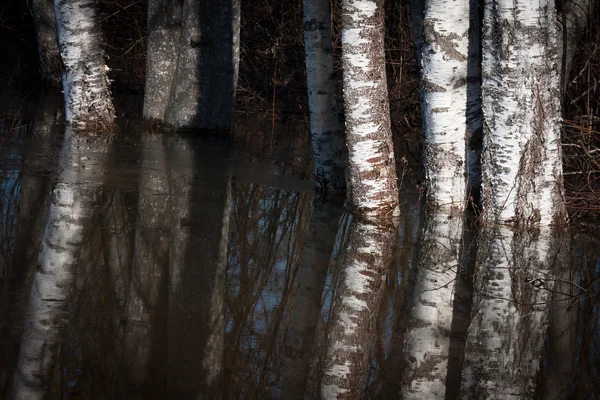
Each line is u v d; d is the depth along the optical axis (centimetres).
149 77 1334
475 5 868
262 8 1834
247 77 1777
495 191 818
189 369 430
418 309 563
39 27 1689
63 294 522
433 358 479
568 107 1168
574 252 738
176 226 723
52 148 1033
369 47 802
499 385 443
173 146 1158
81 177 876
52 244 626
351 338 503
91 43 1223
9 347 432
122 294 536
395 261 679
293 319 527
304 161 1152
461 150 862
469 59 877
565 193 909
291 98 1752
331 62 927
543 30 779
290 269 634
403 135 1455
